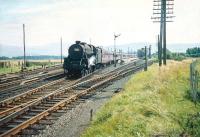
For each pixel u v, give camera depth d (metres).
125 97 20.73
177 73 34.06
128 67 52.28
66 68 36.56
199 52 86.06
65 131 14.73
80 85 28.61
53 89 26.53
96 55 43.34
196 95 23.19
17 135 13.91
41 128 14.98
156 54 106.50
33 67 55.44
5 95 23.61
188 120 16.97
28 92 23.77
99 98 22.75
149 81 26.53
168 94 22.55
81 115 17.69
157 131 14.25
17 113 16.84
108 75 37.72
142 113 16.52
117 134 13.41
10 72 43.53
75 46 37.94
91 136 13.58
